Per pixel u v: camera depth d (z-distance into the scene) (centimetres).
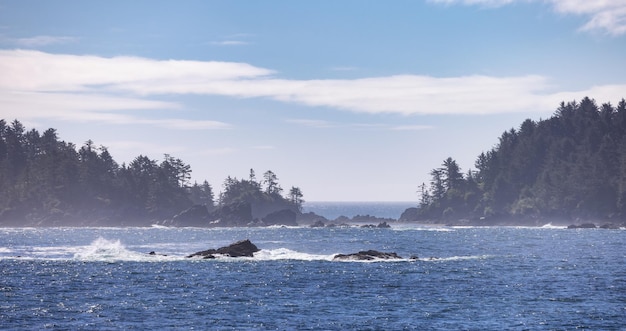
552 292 8562
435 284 9250
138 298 8019
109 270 10656
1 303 7650
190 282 9331
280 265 11394
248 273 10306
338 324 6575
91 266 11200
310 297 8131
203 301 7838
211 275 10069
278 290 8656
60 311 7181
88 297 8075
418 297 8162
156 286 8962
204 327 6425
